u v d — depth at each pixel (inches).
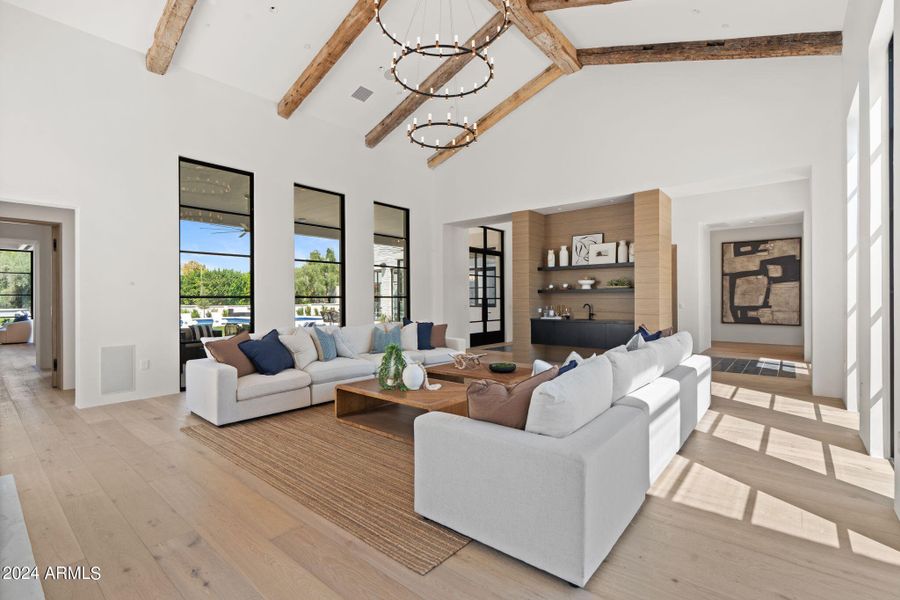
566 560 67.9
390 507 93.9
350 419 155.6
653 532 83.5
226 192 223.5
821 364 188.2
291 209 245.0
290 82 225.8
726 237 368.8
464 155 316.2
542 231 299.4
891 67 113.8
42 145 167.0
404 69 232.5
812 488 101.7
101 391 181.3
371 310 289.3
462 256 354.0
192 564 74.2
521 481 72.4
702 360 160.1
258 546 79.5
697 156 217.6
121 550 78.2
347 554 77.1
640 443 89.7
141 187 191.6
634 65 235.6
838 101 185.0
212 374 149.7
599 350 267.7
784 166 195.5
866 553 76.8
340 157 271.3
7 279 456.8
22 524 83.0
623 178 240.7
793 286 340.8
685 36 198.7
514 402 80.0
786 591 66.9
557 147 266.8
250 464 117.1
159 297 196.7
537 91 259.8
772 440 133.4
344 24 191.0
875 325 121.4
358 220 282.2
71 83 173.6
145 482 106.0
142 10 172.6
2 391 206.7
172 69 200.7
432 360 217.0
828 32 176.1
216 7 175.0
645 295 236.4
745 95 204.8
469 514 79.7
